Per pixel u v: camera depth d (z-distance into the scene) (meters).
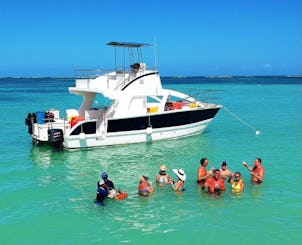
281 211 11.62
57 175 15.68
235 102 52.09
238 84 122.12
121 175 15.65
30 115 20.69
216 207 11.94
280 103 50.09
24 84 138.75
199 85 114.50
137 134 20.48
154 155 18.77
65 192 13.59
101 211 11.78
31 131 20.67
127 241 9.86
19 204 12.44
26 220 11.19
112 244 9.73
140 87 20.38
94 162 17.58
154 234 10.22
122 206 12.13
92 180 15.00
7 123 30.98
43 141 21.22
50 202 12.61
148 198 12.77
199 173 14.07
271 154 19.08
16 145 21.62
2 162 17.75
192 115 22.06
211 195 12.95
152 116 20.42
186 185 14.08
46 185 14.38
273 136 24.25
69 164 17.31
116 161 17.73
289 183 14.23
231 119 33.31
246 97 61.97
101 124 19.62
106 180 12.77
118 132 19.89
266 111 40.00
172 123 21.36
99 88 20.61
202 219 11.09
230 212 11.55
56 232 10.41
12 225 10.86
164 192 13.31
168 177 13.98
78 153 19.16
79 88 20.95
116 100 19.83
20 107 45.50
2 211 11.86
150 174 15.77
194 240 9.87
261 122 31.09
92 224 10.88
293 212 11.55
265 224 10.74
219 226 10.64
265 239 9.90
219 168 16.44
